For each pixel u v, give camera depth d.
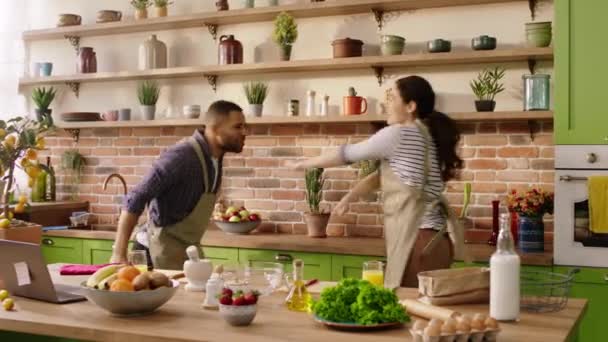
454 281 2.32
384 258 4.25
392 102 3.46
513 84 4.54
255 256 4.59
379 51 4.89
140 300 2.21
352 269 4.35
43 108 5.70
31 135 3.30
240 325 2.12
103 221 5.76
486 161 4.60
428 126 3.35
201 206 3.77
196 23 5.30
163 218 3.71
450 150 3.34
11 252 2.52
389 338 1.96
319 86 5.05
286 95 5.15
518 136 4.53
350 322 2.06
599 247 3.88
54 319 2.23
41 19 6.01
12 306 2.37
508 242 2.14
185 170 3.63
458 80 4.67
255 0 5.23
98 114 5.64
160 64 5.38
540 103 4.28
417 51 4.79
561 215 3.94
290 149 5.14
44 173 5.69
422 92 3.38
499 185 4.57
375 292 2.08
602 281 3.87
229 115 3.75
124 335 2.07
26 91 6.01
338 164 3.48
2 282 2.62
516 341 1.91
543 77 4.27
